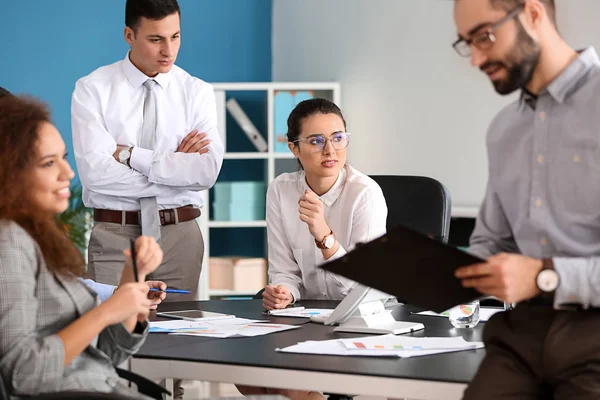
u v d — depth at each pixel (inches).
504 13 72.8
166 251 160.6
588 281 71.1
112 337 85.1
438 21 229.5
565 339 72.9
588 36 198.8
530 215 78.0
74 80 247.6
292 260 140.9
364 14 244.8
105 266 159.2
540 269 71.6
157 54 156.9
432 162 232.1
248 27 261.4
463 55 76.9
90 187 158.4
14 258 75.6
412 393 79.9
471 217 216.2
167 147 163.8
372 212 135.7
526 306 77.2
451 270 74.2
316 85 242.7
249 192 242.7
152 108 162.7
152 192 158.7
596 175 73.7
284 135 244.5
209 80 260.1
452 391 78.5
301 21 258.5
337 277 136.4
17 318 74.5
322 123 134.4
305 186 139.6
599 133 73.3
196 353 91.7
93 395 70.2
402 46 237.3
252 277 242.4
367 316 106.5
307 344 95.2
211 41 259.9
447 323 111.2
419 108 234.2
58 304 79.7
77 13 247.4
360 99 247.0
